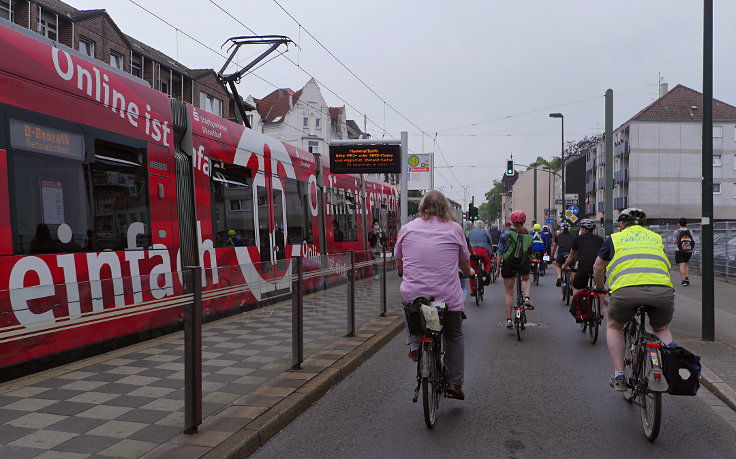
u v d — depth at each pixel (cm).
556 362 734
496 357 765
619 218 530
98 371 369
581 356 771
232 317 504
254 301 546
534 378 652
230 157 1042
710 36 829
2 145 571
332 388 603
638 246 498
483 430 475
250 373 537
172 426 416
